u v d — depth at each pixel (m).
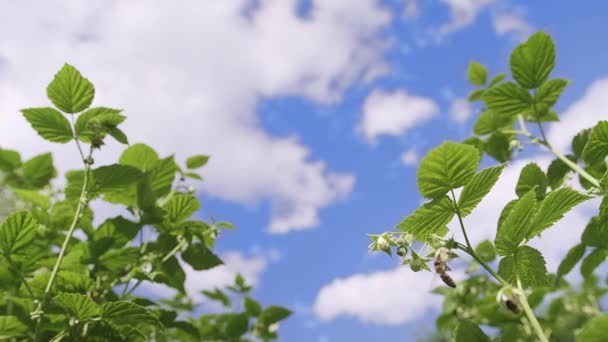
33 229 1.23
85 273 1.36
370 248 1.04
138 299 1.40
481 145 1.54
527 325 1.58
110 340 1.27
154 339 1.47
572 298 1.86
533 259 1.02
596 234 1.29
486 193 1.02
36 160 1.75
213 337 1.91
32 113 1.29
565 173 1.38
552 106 1.38
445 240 1.01
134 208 1.46
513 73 1.35
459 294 2.01
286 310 2.00
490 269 1.00
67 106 1.30
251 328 1.98
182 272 1.48
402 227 1.03
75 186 1.37
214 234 1.56
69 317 1.25
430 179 1.01
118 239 1.38
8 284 1.25
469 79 1.67
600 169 1.31
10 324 1.20
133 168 1.31
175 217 1.51
